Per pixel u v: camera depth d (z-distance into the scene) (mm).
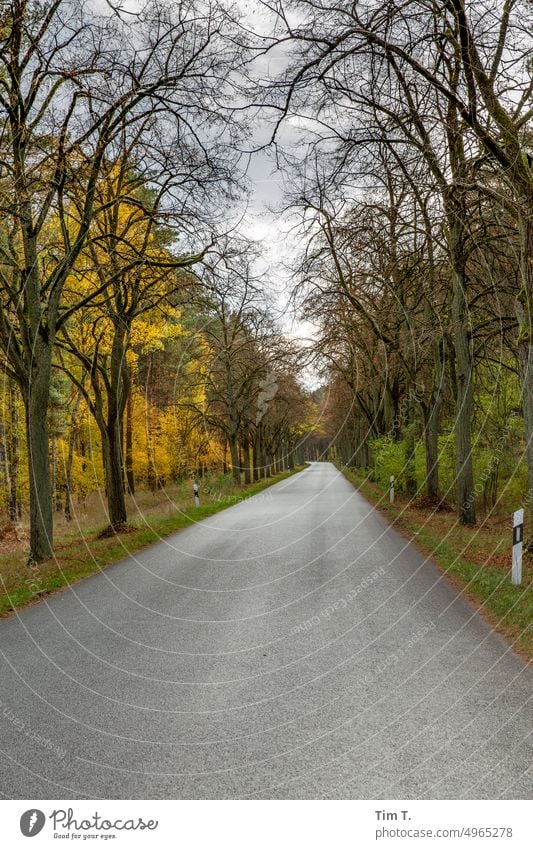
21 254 14750
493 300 15422
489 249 12922
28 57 11312
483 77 8805
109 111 12031
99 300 16938
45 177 11703
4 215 11703
